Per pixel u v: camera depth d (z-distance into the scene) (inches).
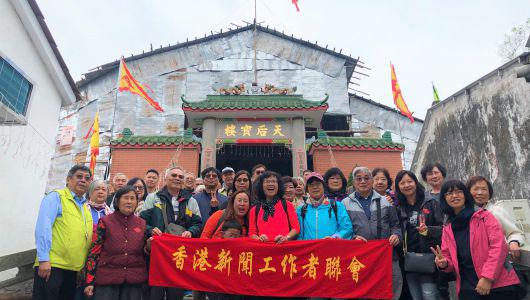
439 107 525.7
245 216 222.8
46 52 343.9
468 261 179.9
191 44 810.2
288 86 797.2
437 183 239.6
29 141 335.0
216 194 277.1
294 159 452.1
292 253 206.5
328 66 818.2
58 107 386.9
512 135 388.2
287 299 212.7
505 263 173.2
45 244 189.5
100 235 201.0
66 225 202.8
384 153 498.3
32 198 342.6
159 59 794.2
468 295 176.7
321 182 221.8
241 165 665.6
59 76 368.8
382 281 199.9
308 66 816.3
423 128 565.9
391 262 201.2
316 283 202.1
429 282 199.3
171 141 486.3
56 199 204.7
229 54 817.5
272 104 472.7
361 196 221.6
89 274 195.2
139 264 204.1
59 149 761.6
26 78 325.4
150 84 778.2
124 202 204.7
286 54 823.1
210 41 820.0
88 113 776.9
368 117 834.8
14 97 311.6
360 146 496.4
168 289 216.5
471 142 454.3
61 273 198.2
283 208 216.7
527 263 176.9
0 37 294.4
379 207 213.6
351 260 203.3
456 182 191.3
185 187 282.2
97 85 794.2
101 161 713.6
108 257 197.9
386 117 837.8
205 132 465.7
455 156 486.9
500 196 402.6
